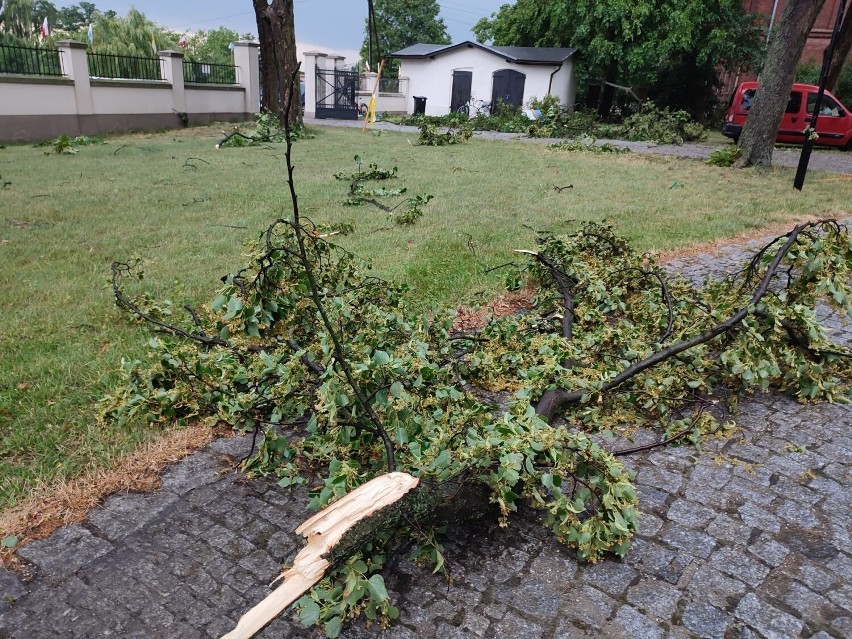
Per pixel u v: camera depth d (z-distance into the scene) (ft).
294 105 60.08
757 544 8.20
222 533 8.39
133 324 14.57
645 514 8.80
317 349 10.18
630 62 82.38
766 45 81.76
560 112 77.00
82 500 8.91
